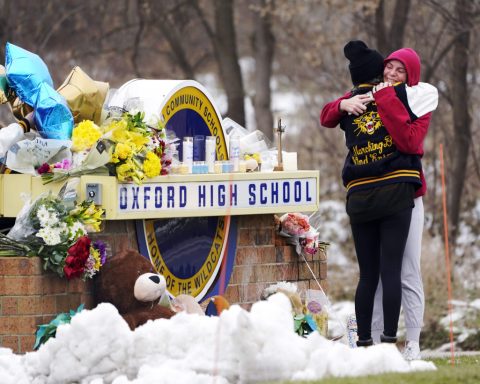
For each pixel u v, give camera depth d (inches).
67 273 771.4
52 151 816.3
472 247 1711.4
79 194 800.3
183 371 661.3
